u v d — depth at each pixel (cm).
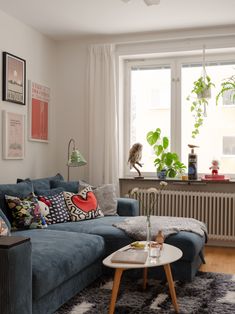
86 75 488
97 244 298
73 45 495
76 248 269
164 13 396
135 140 500
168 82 489
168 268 252
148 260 237
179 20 417
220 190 451
